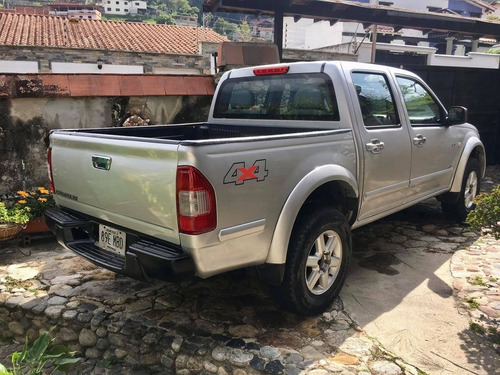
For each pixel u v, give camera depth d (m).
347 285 3.70
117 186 2.77
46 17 19.22
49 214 3.38
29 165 4.90
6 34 16.48
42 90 4.80
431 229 5.07
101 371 2.99
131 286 3.69
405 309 3.31
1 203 4.34
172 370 2.86
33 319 3.36
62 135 3.25
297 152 2.93
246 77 4.21
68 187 3.24
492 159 8.83
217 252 2.52
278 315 3.22
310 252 3.17
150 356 2.95
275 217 2.80
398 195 4.07
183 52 17.95
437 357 2.76
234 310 3.29
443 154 4.65
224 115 4.45
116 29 19.62
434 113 4.66
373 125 3.71
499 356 2.77
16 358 2.56
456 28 9.20
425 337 2.96
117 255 2.96
